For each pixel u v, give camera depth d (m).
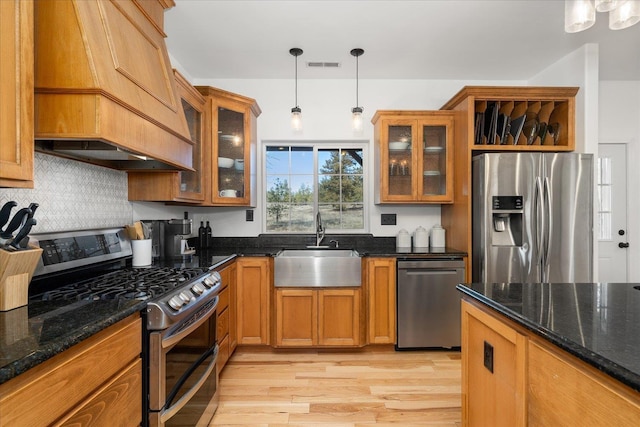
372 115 3.34
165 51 1.70
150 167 1.93
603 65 3.11
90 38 1.09
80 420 0.85
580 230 2.57
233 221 3.30
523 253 2.55
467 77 3.30
